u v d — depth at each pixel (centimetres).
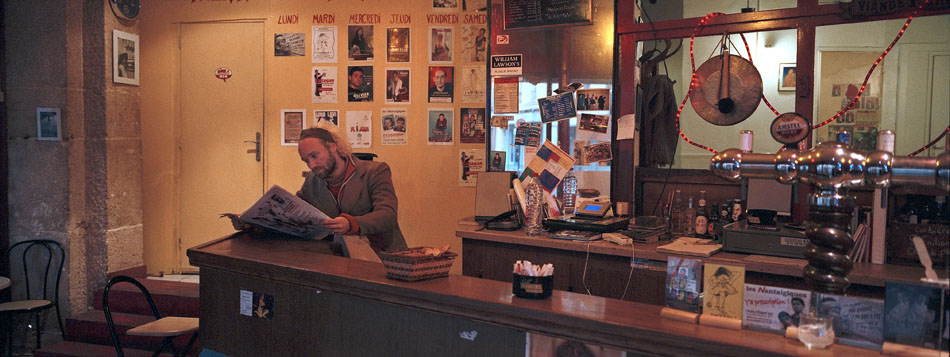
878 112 402
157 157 633
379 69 602
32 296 505
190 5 623
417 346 229
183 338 450
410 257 233
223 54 623
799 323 165
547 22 434
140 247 563
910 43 391
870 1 341
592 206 379
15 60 498
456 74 594
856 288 283
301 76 613
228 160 627
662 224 372
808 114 368
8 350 494
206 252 296
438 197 602
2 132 499
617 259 346
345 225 306
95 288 520
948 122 397
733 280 176
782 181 194
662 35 403
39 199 502
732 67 368
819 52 396
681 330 173
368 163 353
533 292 207
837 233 184
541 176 411
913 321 152
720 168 202
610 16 418
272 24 614
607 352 183
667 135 426
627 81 415
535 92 442
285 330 271
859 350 157
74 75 501
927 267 156
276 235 339
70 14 495
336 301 252
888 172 170
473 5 590
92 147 520
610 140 419
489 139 457
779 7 386
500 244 388
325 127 344
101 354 447
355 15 604
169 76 629
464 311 212
